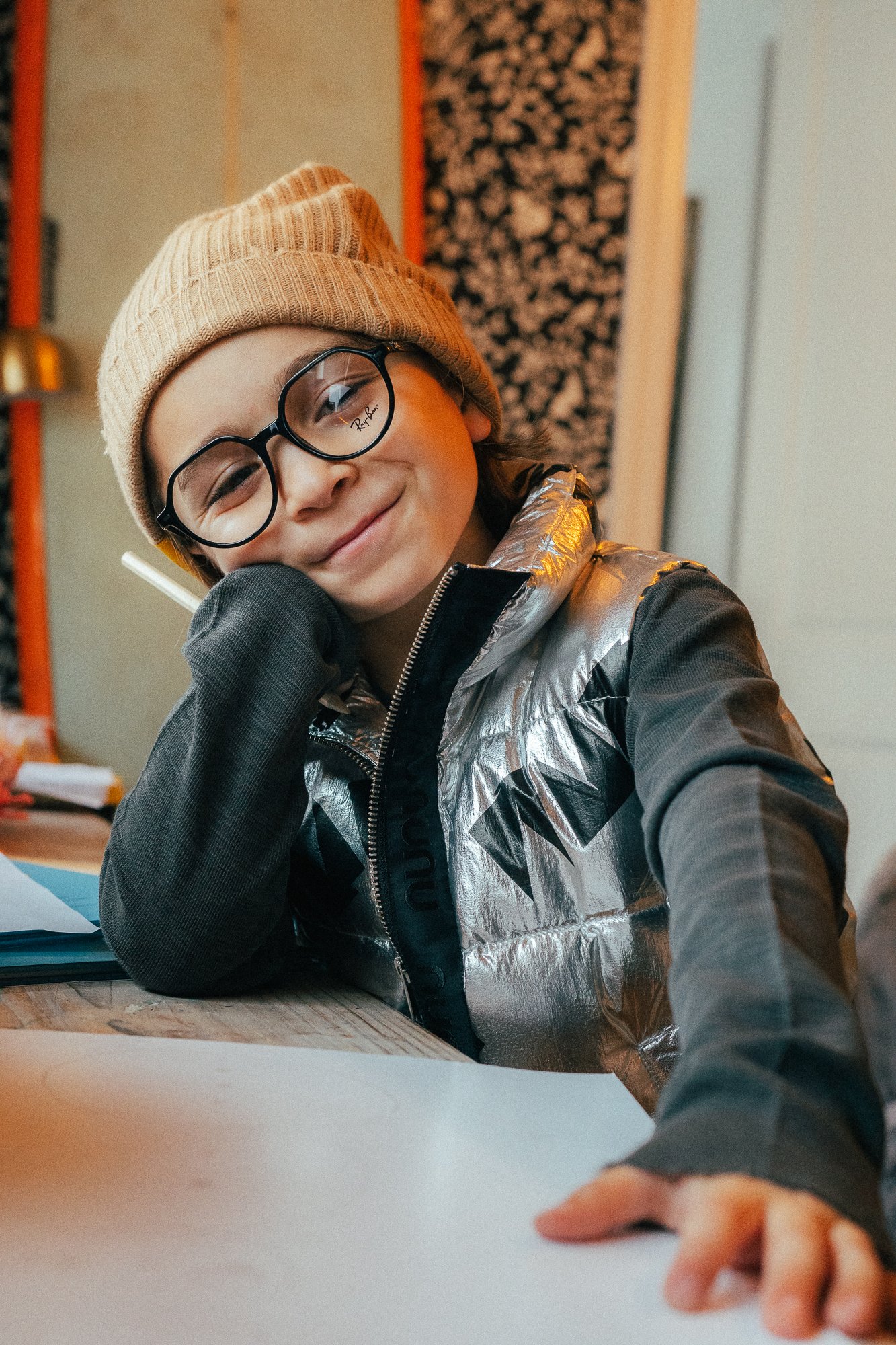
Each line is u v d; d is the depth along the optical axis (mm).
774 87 2277
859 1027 317
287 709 588
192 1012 548
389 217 2152
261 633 606
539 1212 317
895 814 2100
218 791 589
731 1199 274
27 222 2072
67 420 2102
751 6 2318
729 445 2389
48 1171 334
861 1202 274
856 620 2168
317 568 634
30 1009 542
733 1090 301
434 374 690
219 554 660
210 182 2111
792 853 390
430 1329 250
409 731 636
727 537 2389
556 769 633
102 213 2094
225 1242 290
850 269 2178
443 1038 644
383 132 2146
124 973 629
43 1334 243
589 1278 276
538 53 2197
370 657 729
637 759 538
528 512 667
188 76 2098
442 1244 293
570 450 2266
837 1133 290
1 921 651
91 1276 271
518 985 635
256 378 621
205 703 592
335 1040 498
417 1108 404
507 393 2240
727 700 495
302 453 613
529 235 2225
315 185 735
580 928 633
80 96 2078
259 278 625
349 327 639
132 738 2109
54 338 2053
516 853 640
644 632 599
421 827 651
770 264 2293
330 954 747
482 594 599
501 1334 248
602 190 2238
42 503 2098
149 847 591
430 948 642
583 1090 431
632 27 2221
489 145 2205
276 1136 369
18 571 2088
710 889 379
